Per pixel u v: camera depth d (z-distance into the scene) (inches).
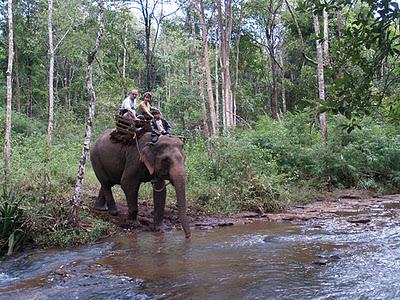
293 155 703.7
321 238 335.0
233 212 465.7
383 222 401.4
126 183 399.5
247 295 211.2
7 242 322.7
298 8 221.9
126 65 1706.4
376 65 187.9
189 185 519.2
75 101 1775.3
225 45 1019.9
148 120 399.9
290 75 1706.4
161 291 223.0
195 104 1106.1
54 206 360.5
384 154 709.3
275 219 437.7
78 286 235.8
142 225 403.9
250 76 1793.8
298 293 210.8
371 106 199.0
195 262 275.4
